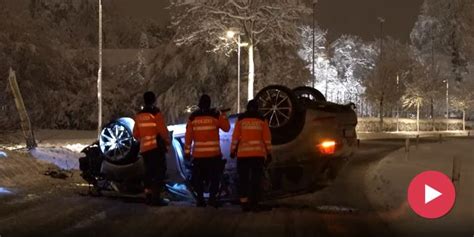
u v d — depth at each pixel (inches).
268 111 426.6
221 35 1485.0
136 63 2351.1
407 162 857.5
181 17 1551.4
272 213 411.8
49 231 342.0
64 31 3097.9
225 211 416.8
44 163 631.8
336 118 441.4
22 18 1952.5
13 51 1872.5
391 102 2564.0
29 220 372.2
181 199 460.4
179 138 454.0
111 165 463.8
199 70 1923.0
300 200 477.7
